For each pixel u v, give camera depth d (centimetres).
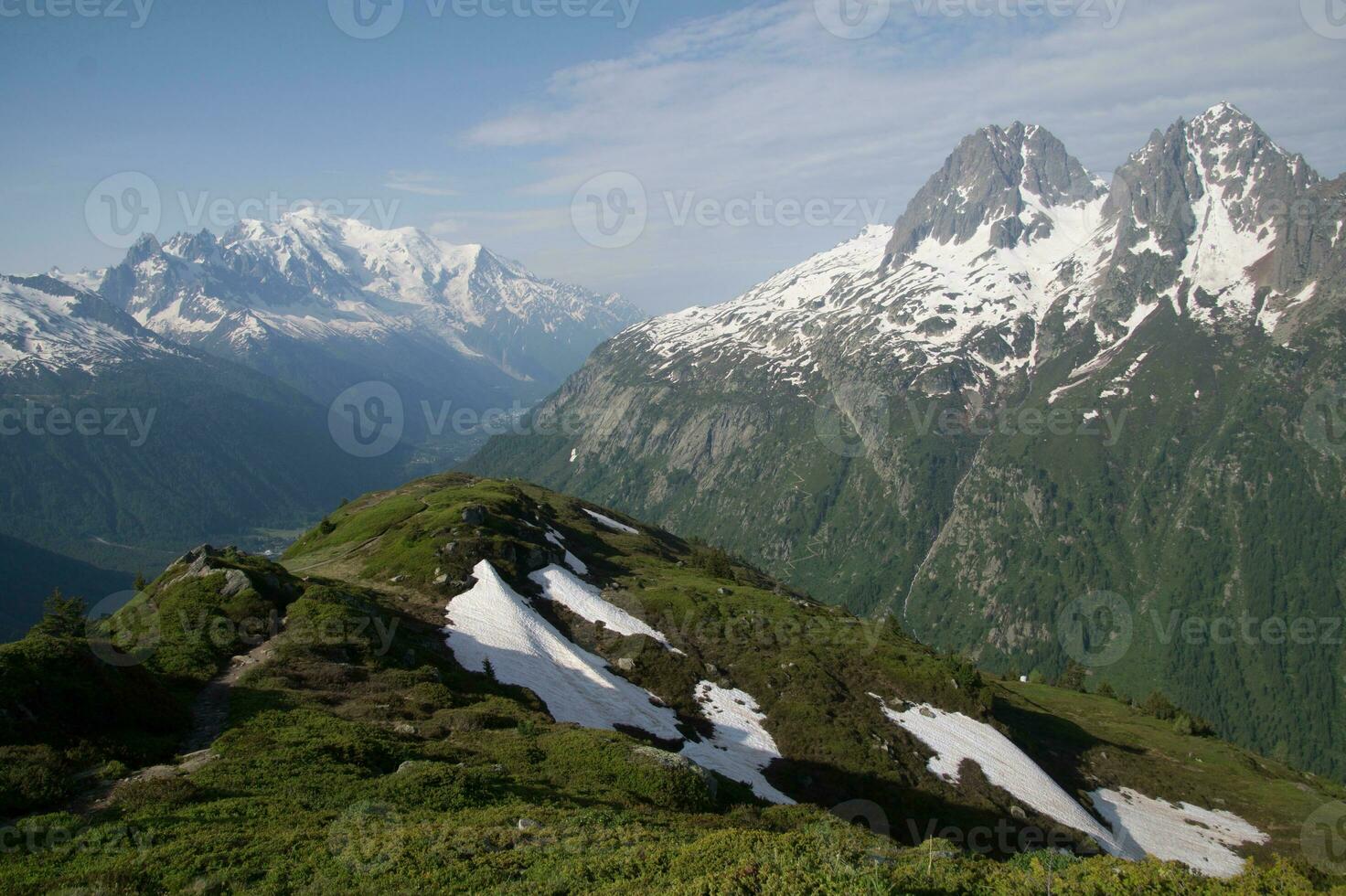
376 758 4669
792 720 8838
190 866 3052
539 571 11769
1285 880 3288
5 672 4303
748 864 3020
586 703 7981
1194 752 12319
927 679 10500
